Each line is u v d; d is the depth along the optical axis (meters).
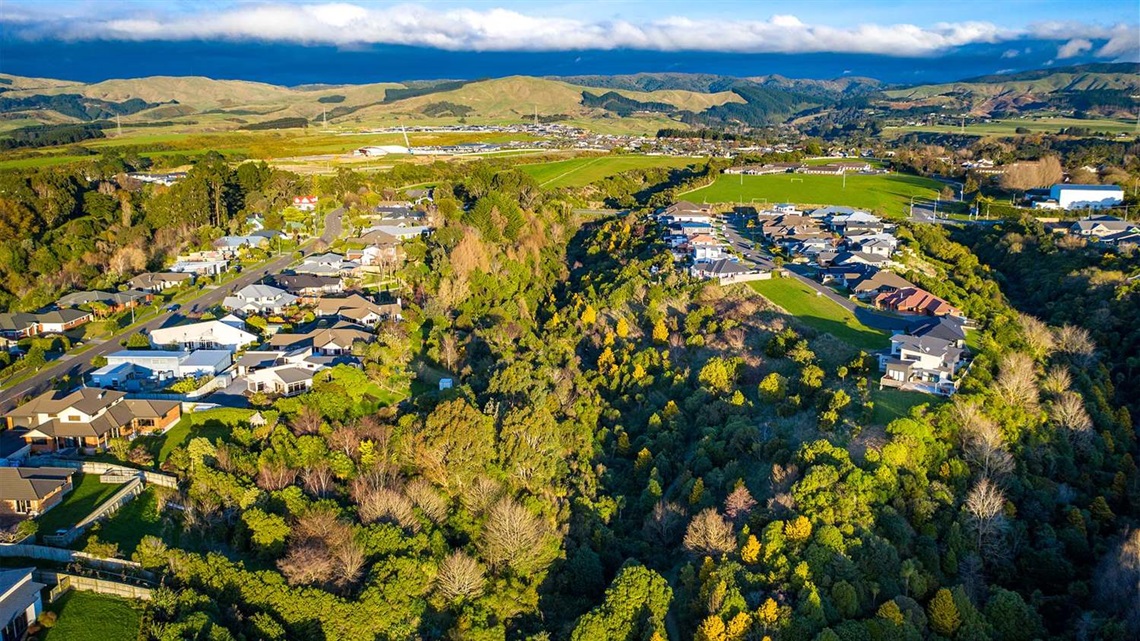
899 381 85.38
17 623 48.88
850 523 59.06
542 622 59.03
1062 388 89.56
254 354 96.06
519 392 88.88
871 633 51.06
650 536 68.19
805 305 114.81
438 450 71.94
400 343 100.69
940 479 68.81
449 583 58.81
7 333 107.06
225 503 65.31
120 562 56.16
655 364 100.62
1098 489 75.06
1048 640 54.22
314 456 72.12
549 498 71.06
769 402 85.75
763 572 56.88
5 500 61.88
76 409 75.12
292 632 52.59
